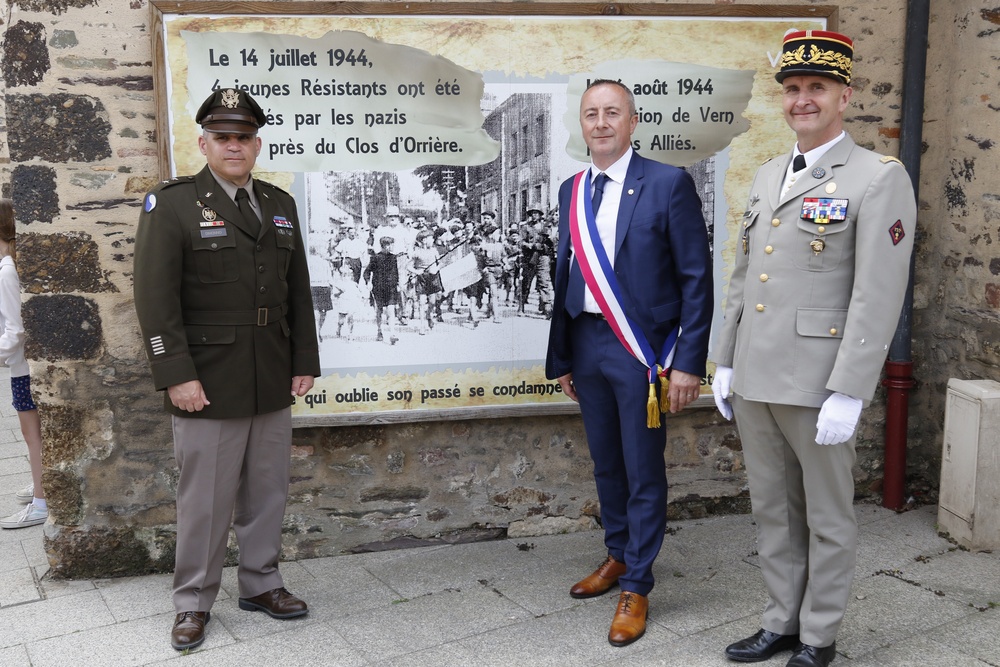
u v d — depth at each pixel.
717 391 2.69
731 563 3.36
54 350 3.28
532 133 3.42
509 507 3.66
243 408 2.82
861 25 3.68
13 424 5.88
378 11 3.26
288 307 3.05
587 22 3.39
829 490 2.49
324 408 3.44
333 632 2.88
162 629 2.92
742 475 3.83
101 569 3.38
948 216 3.81
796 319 2.45
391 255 3.40
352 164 3.33
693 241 2.81
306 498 3.51
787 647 2.68
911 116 3.73
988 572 3.20
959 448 3.43
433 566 3.41
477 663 2.65
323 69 3.27
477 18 3.33
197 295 2.77
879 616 2.88
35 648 2.79
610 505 3.10
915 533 3.58
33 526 3.95
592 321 2.93
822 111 2.40
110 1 3.15
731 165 3.56
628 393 2.86
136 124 3.22
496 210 3.44
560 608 3.02
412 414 3.48
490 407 3.52
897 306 2.36
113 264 3.27
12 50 3.12
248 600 3.04
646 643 2.76
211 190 2.79
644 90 3.46
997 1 3.47
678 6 3.43
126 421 3.35
